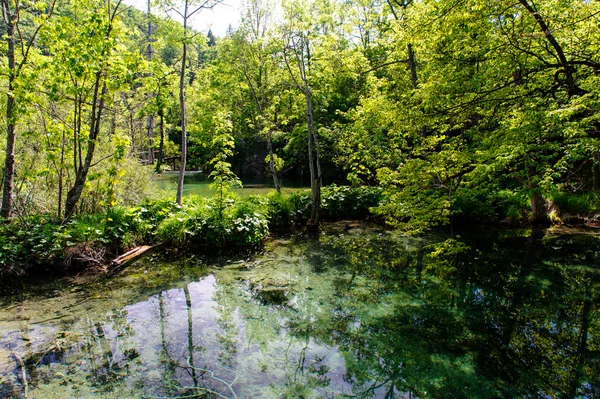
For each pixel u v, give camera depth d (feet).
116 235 27.53
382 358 16.15
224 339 17.30
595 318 19.92
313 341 17.53
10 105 26.35
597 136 21.39
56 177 32.78
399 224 27.63
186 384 13.70
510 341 17.54
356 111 57.72
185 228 30.76
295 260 30.19
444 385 14.20
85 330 17.52
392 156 41.11
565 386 14.05
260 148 97.50
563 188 47.44
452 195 24.54
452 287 24.64
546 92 19.85
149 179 43.73
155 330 17.84
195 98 75.25
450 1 22.43
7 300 20.58
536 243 35.40
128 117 54.80
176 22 32.81
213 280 24.98
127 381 13.75
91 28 26.35
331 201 47.29
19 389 13.08
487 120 23.63
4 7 26.66
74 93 26.53
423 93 22.89
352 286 24.66
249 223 33.04
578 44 20.90
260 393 13.38
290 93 53.21
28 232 24.31
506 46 19.95
